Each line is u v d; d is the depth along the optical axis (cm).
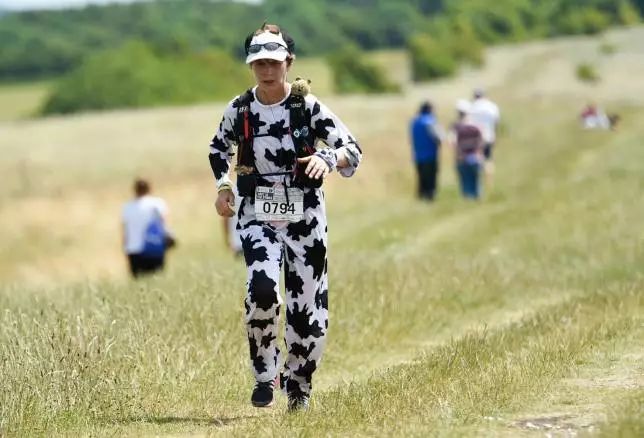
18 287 4362
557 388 2178
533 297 3884
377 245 5728
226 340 2795
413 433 1834
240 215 2152
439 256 4681
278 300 2102
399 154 11738
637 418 1742
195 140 13512
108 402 2266
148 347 2564
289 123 2103
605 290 3616
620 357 2472
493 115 8225
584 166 9588
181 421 2192
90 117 16912
